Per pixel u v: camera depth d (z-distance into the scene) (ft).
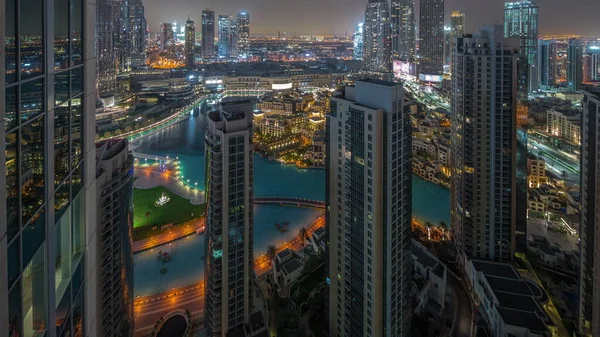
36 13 93.61
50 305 101.81
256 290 493.77
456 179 599.98
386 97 323.57
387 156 328.90
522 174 549.95
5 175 78.69
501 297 442.50
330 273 407.03
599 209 355.97
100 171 315.99
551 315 447.83
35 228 93.66
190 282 554.05
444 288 501.97
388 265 342.03
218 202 381.60
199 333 439.63
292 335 424.05
